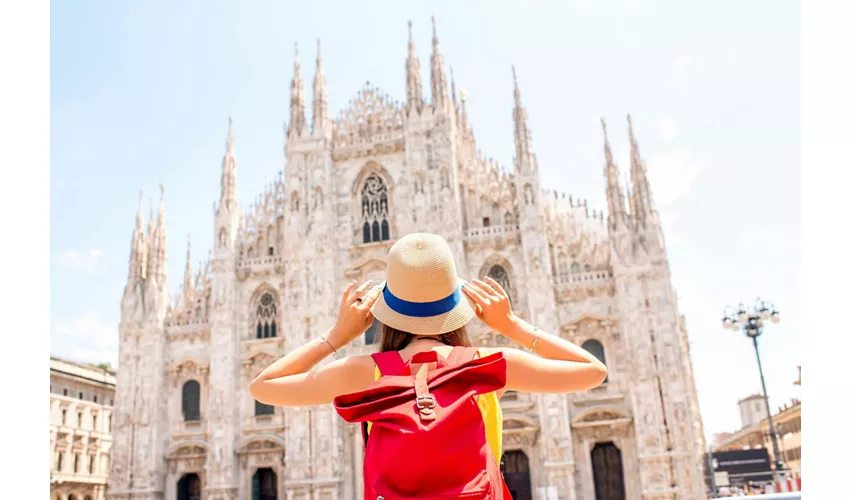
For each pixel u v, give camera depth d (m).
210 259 69.38
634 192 62.03
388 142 67.12
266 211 70.19
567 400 58.28
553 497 55.06
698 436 69.38
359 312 4.78
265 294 68.06
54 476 74.56
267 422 63.66
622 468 56.88
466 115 72.75
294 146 68.50
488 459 3.75
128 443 64.38
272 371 4.55
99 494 83.25
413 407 3.77
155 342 66.50
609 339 59.31
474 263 63.19
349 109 69.69
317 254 65.19
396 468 3.62
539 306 59.72
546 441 56.50
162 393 66.12
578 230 67.50
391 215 66.25
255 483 62.94
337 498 58.88
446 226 62.41
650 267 59.12
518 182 62.69
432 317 4.29
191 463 64.44
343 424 61.59
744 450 67.62
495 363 3.92
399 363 4.10
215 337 65.44
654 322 57.97
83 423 81.69
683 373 56.91
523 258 61.62
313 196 66.94
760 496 8.09
